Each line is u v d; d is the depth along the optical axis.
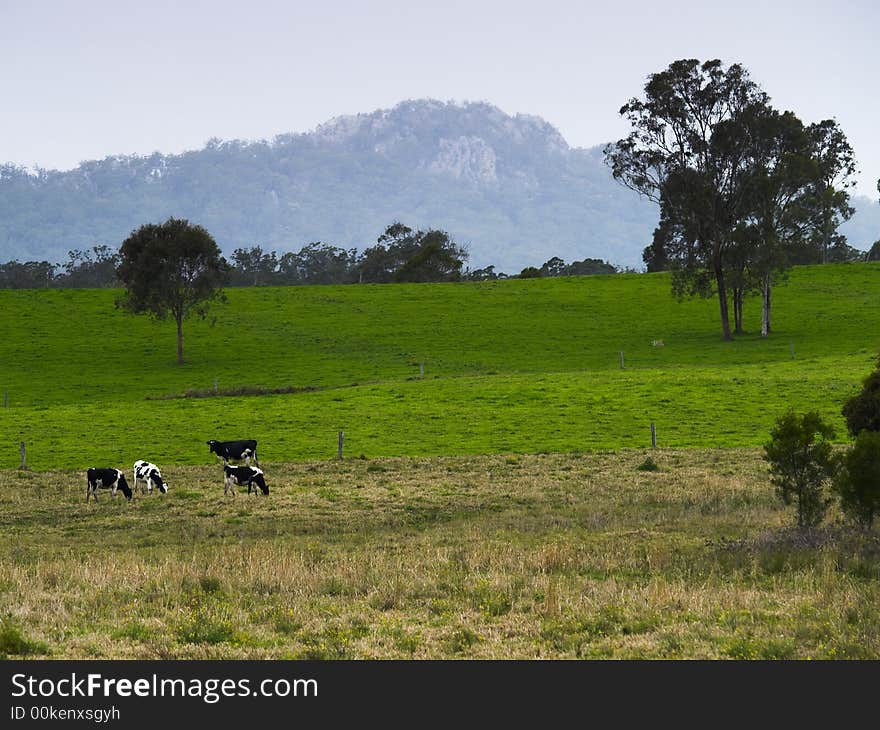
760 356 86.75
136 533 30.38
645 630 16.97
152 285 90.25
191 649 16.19
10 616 17.95
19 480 42.19
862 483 26.08
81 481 41.88
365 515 33.06
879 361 37.69
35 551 27.28
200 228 91.56
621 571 21.95
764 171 92.75
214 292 93.25
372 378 81.50
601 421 56.41
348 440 52.53
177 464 47.00
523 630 16.94
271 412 61.62
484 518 31.84
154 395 75.06
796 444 27.89
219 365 89.69
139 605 19.11
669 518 30.47
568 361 88.81
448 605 18.58
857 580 20.12
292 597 19.67
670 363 85.62
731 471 40.88
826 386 64.38
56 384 81.88
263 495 37.56
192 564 22.64
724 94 91.62
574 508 33.12
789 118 93.06
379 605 18.92
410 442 51.69
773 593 19.08
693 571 21.48
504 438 52.16
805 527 26.30
